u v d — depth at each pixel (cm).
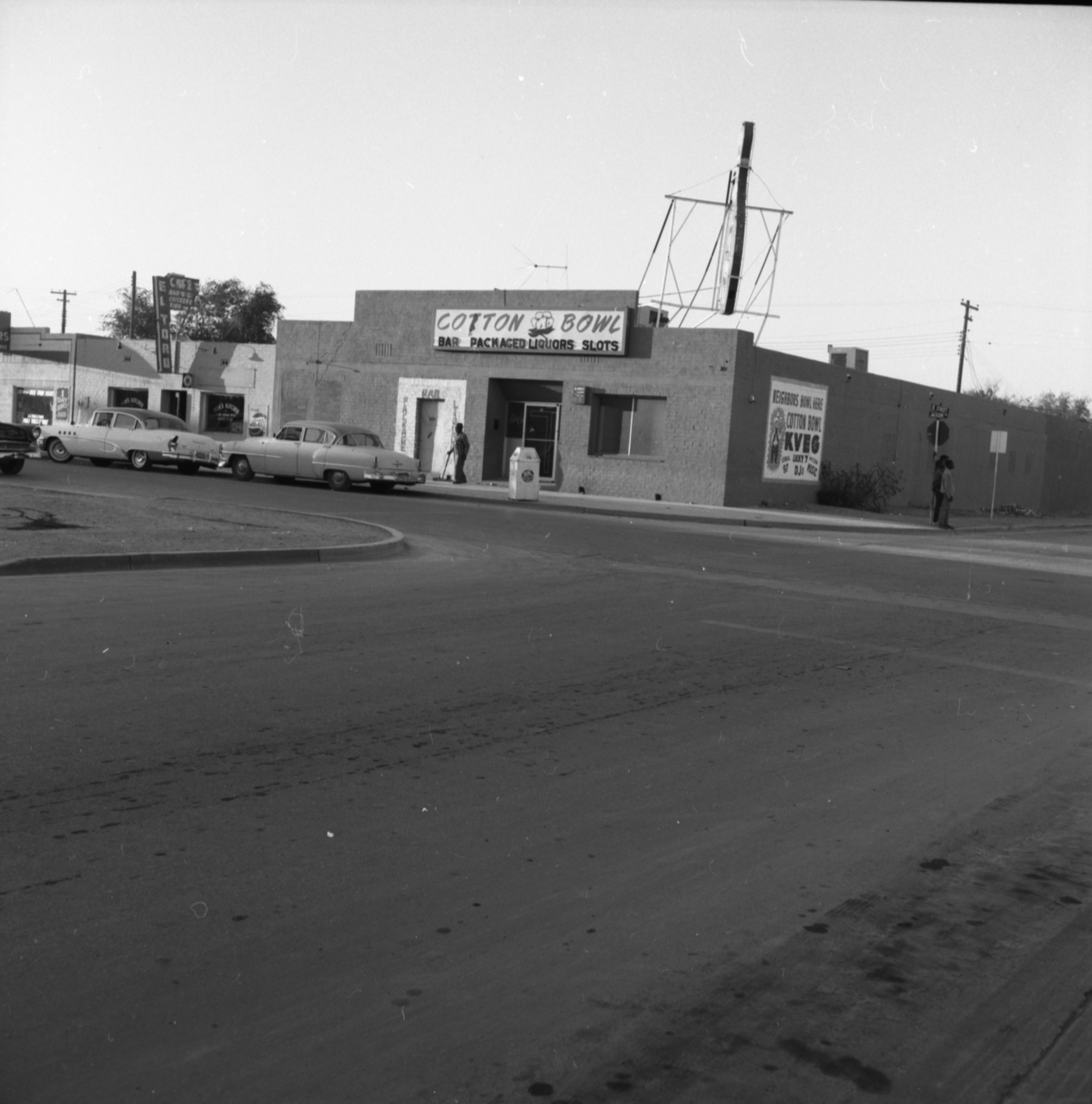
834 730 729
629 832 520
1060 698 864
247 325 5791
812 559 1883
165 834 483
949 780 631
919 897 461
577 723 703
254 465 3028
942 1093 320
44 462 3198
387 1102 303
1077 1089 325
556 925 416
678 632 1059
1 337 4456
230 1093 304
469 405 3475
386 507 2370
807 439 3497
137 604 1024
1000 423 4866
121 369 4150
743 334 3131
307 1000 353
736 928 422
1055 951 415
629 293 3253
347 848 480
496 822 522
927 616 1270
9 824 484
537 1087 312
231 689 733
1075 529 3984
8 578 1125
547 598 1222
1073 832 550
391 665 835
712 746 671
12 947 377
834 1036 348
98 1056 318
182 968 369
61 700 682
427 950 392
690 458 3186
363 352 3641
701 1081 319
